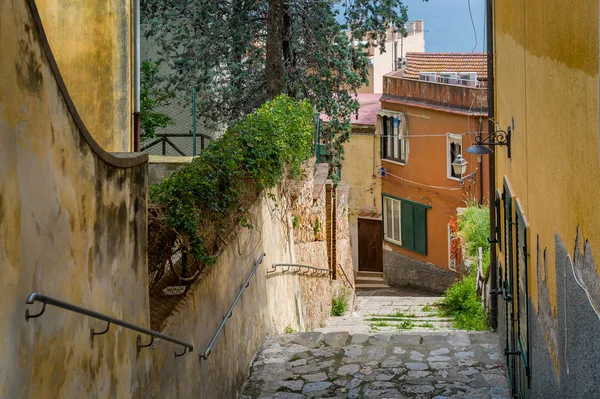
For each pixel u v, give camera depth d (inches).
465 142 1159.6
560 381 236.5
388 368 399.2
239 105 770.2
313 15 738.2
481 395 365.4
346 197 960.9
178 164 532.4
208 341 314.0
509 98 393.4
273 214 474.9
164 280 299.9
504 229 414.6
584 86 196.2
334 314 790.5
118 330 212.4
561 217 233.5
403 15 757.9
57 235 171.9
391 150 1322.6
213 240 325.1
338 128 784.9
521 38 335.6
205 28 765.9
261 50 770.2
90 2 402.9
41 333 163.6
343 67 758.5
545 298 267.9
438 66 1357.0
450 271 1225.4
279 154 427.8
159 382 250.2
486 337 448.5
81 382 185.6
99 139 406.9
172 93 773.3
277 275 489.4
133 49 410.0
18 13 154.3
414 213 1282.0
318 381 384.8
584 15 194.9
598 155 179.6
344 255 910.4
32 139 159.9
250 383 385.1
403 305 893.8
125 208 219.6
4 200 147.9
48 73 167.2
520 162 345.7
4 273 147.8
